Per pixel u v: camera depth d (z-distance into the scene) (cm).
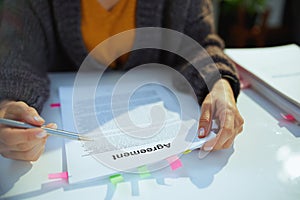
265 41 160
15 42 59
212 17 73
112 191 41
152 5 67
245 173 45
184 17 69
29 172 43
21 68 56
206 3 71
